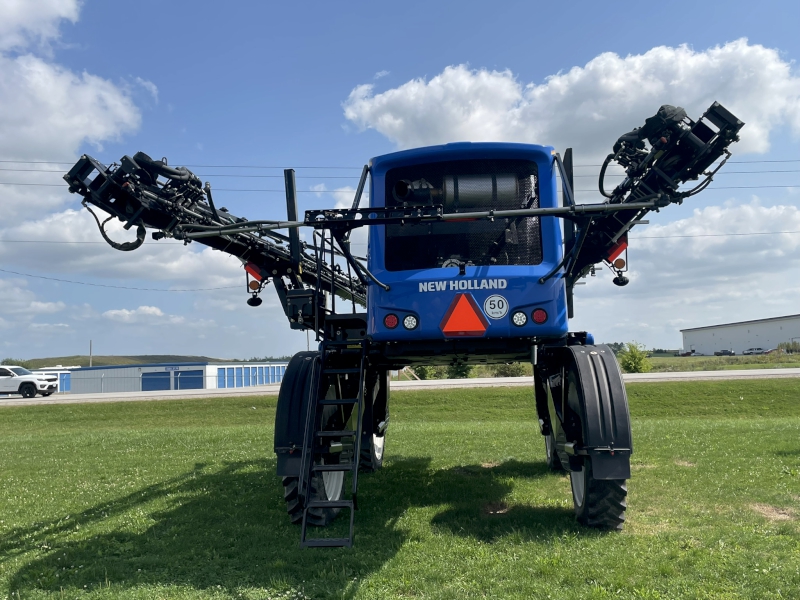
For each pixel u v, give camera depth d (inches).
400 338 218.4
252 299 308.5
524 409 933.8
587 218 202.7
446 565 178.4
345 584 166.6
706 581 159.0
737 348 4023.1
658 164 241.8
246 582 173.0
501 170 237.1
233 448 463.5
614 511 208.1
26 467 404.8
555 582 162.7
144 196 238.2
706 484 279.0
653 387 1016.2
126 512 265.7
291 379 228.4
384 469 358.0
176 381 2174.0
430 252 232.2
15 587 176.7
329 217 199.3
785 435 428.8
